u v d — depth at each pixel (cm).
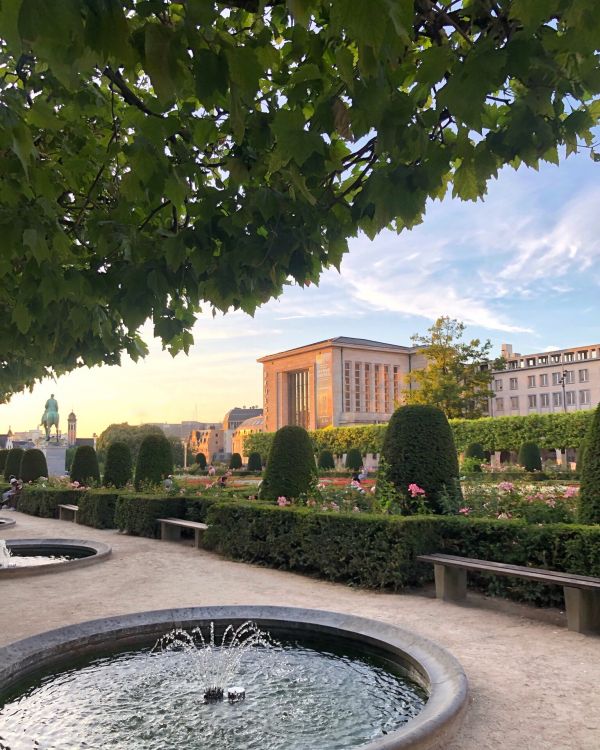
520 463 3759
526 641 596
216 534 1161
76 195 494
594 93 263
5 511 2239
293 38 285
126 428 8862
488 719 405
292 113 279
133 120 353
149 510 1429
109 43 189
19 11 162
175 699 441
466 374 4959
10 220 347
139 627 566
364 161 372
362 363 10581
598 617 636
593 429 767
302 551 958
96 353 582
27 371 683
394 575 812
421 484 962
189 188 375
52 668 508
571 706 430
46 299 371
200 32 228
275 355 11538
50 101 405
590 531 682
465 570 779
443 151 303
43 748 363
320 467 4950
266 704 430
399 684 471
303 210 360
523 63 241
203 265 379
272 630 591
